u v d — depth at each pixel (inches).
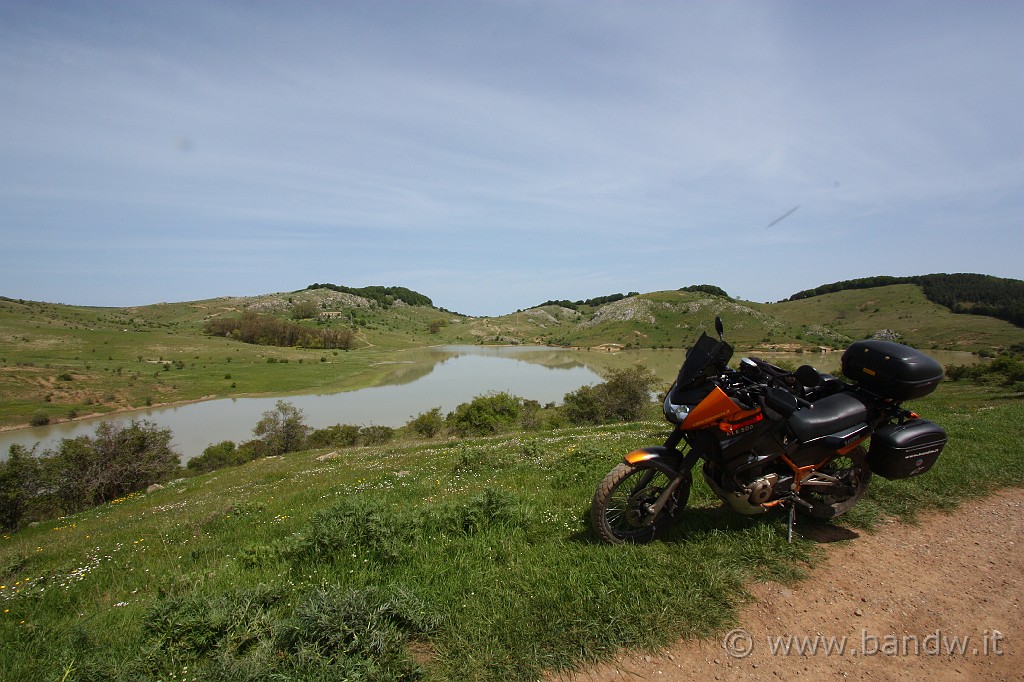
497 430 1681.8
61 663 132.6
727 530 196.9
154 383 3550.7
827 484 198.4
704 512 217.6
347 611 136.2
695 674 125.3
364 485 458.3
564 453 424.5
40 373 3572.8
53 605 203.8
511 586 162.6
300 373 4328.3
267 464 1013.2
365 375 4276.6
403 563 190.4
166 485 997.8
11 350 4658.0
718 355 185.2
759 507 189.0
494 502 227.8
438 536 211.5
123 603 189.5
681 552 180.4
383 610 139.9
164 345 5664.4
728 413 180.1
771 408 186.4
